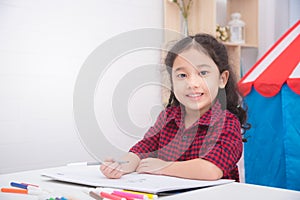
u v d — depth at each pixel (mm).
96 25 2160
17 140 1884
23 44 1897
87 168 859
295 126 1419
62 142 2023
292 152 1433
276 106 1492
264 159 1548
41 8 1953
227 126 919
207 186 650
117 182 658
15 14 1873
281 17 3041
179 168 741
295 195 564
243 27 2738
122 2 2271
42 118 1958
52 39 1991
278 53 1681
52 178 748
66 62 2041
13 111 1870
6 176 792
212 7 2396
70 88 2053
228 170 831
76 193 604
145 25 2375
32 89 1928
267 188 618
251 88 1582
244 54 2941
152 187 601
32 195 600
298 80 1383
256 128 1575
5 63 1848
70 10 2057
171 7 2424
